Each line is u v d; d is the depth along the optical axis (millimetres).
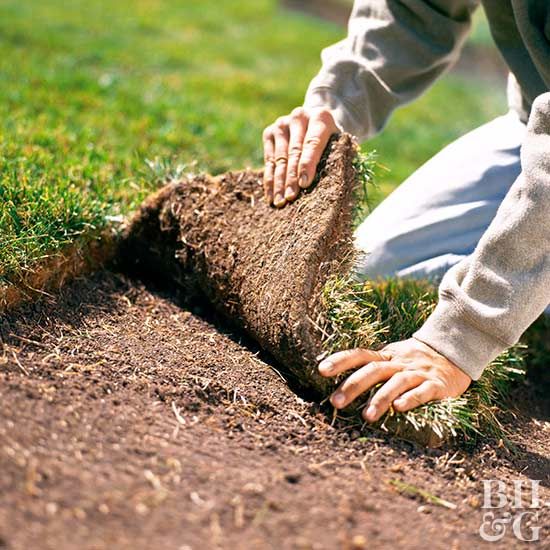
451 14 1798
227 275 1641
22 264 1590
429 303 1697
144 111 2746
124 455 1297
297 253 1542
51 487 1214
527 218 1425
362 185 1668
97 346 1534
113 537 1175
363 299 1647
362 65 1770
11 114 2395
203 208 1717
